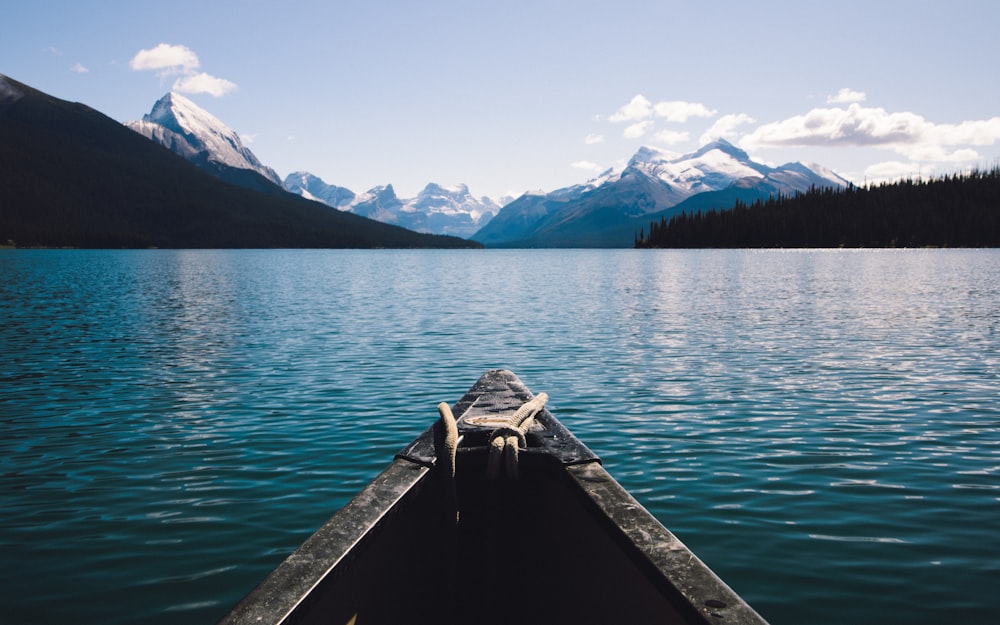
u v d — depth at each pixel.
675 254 178.25
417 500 3.83
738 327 25.59
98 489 8.12
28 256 172.00
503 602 3.87
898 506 7.48
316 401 12.99
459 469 4.01
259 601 2.40
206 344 21.11
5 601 5.47
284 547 6.49
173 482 8.37
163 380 15.19
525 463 4.03
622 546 2.99
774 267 89.06
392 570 3.47
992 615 5.20
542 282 62.31
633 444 10.01
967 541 6.55
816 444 9.95
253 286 55.19
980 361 17.53
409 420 11.48
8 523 7.07
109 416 11.82
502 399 5.73
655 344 21.00
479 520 4.02
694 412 12.02
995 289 46.28
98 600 5.49
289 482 8.35
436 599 3.87
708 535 6.74
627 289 50.34
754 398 13.17
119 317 29.62
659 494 7.90
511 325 26.72
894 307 33.50
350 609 2.91
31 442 10.20
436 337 22.95
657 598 2.77
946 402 12.76
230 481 8.39
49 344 21.03
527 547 4.00
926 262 101.62
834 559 6.18
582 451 4.11
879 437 10.33
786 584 5.72
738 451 9.61
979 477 8.45
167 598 5.52
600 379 15.24
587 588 3.57
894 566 6.04
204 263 122.62
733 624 2.24
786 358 18.19
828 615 5.22
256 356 18.69
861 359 17.95
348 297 43.09
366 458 9.35
